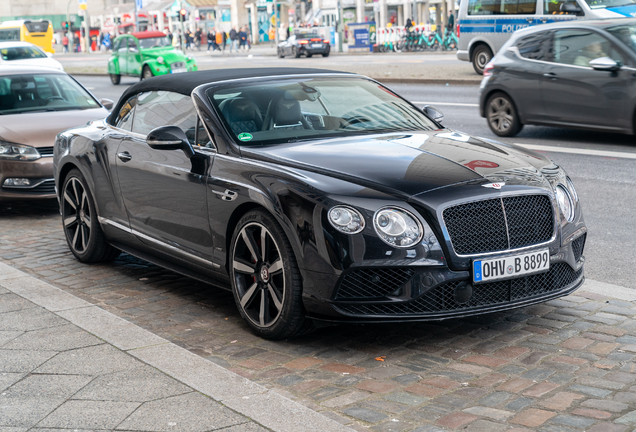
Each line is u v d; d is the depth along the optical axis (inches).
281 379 144.9
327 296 150.1
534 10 745.6
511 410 127.2
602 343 157.2
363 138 183.2
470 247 151.0
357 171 157.9
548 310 179.2
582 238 173.5
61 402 132.3
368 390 138.1
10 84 362.3
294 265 155.9
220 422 122.1
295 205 153.3
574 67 422.6
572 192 171.2
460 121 542.9
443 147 175.8
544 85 438.6
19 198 317.4
